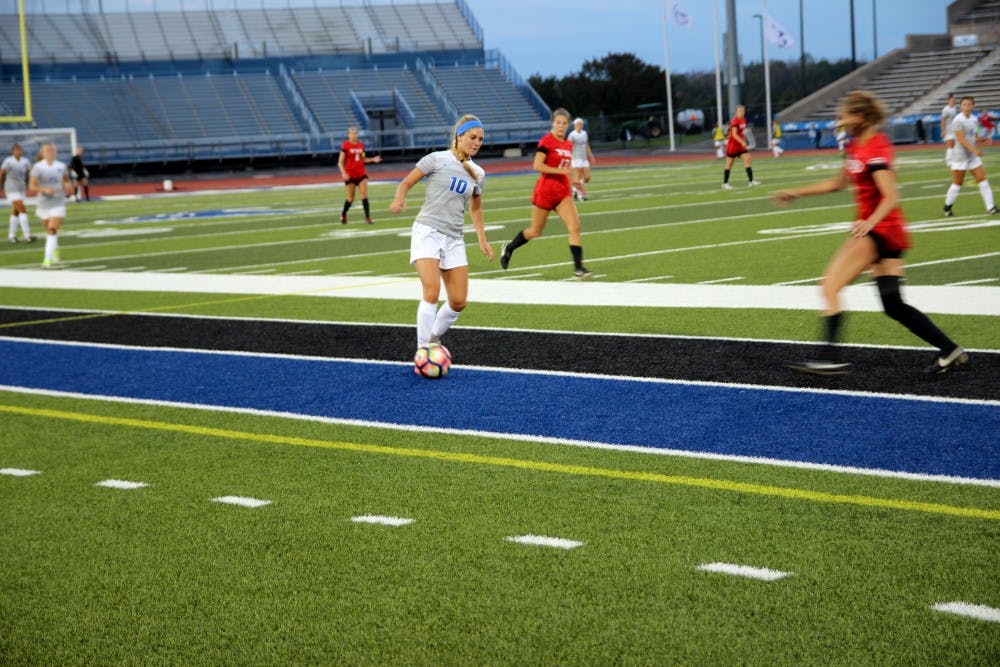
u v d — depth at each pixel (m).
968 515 5.38
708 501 5.75
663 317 11.05
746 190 29.86
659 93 84.88
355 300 13.41
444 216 9.09
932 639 4.09
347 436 7.38
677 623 4.33
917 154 44.06
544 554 5.11
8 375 10.04
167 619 4.61
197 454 7.11
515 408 7.88
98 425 8.02
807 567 4.82
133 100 62.28
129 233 26.30
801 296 11.85
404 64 70.44
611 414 7.58
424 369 8.94
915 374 8.23
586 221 22.97
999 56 62.22
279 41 70.44
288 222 27.09
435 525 5.57
